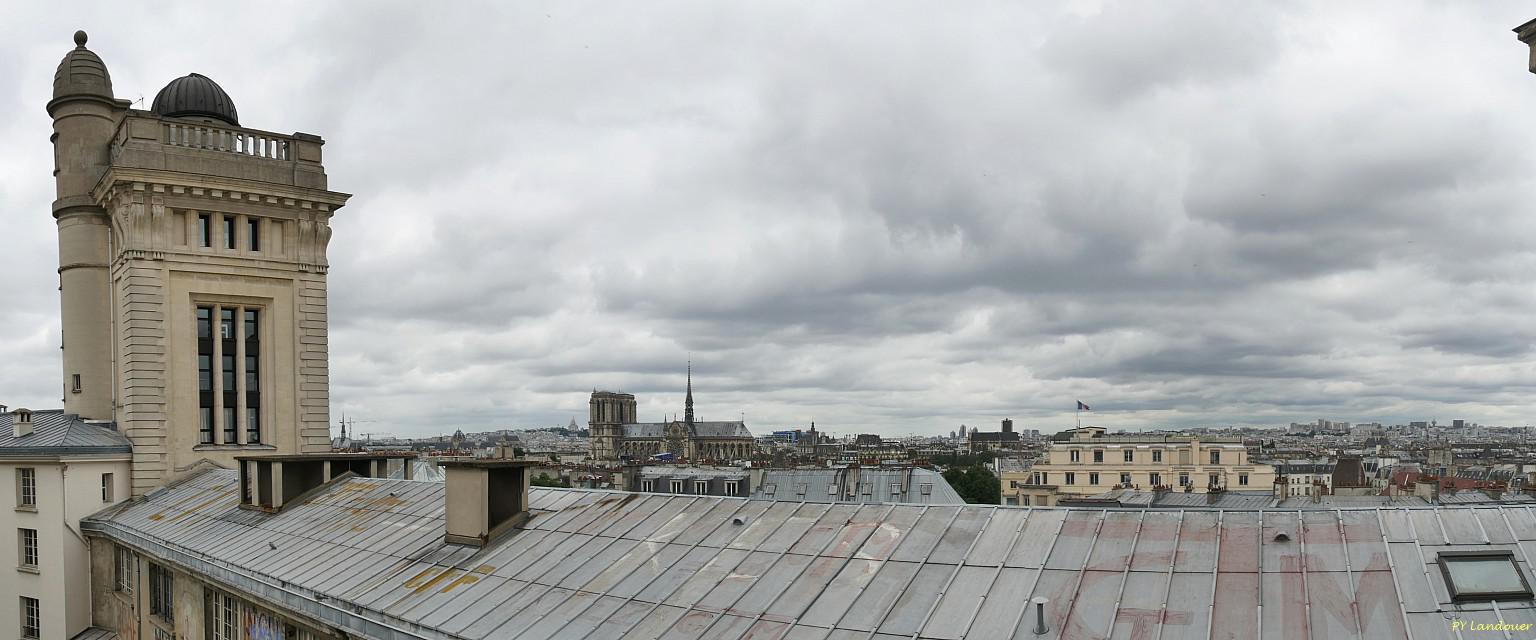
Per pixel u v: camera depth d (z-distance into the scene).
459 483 29.91
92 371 61.16
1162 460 178.25
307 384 61.38
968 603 19.45
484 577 26.55
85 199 61.72
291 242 61.22
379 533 33.47
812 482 155.50
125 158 55.47
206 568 36.75
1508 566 17.64
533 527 29.50
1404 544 18.59
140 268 55.94
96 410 61.06
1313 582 17.92
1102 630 17.72
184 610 41.22
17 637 55.19
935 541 22.16
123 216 56.12
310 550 34.00
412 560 29.61
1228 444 177.62
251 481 43.75
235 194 58.59
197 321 58.47
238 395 59.31
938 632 18.73
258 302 60.19
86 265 61.69
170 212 57.00
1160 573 19.00
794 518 25.23
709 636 20.45
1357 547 18.69
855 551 22.64
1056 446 184.88
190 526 44.16
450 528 30.25
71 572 53.59
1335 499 102.94
